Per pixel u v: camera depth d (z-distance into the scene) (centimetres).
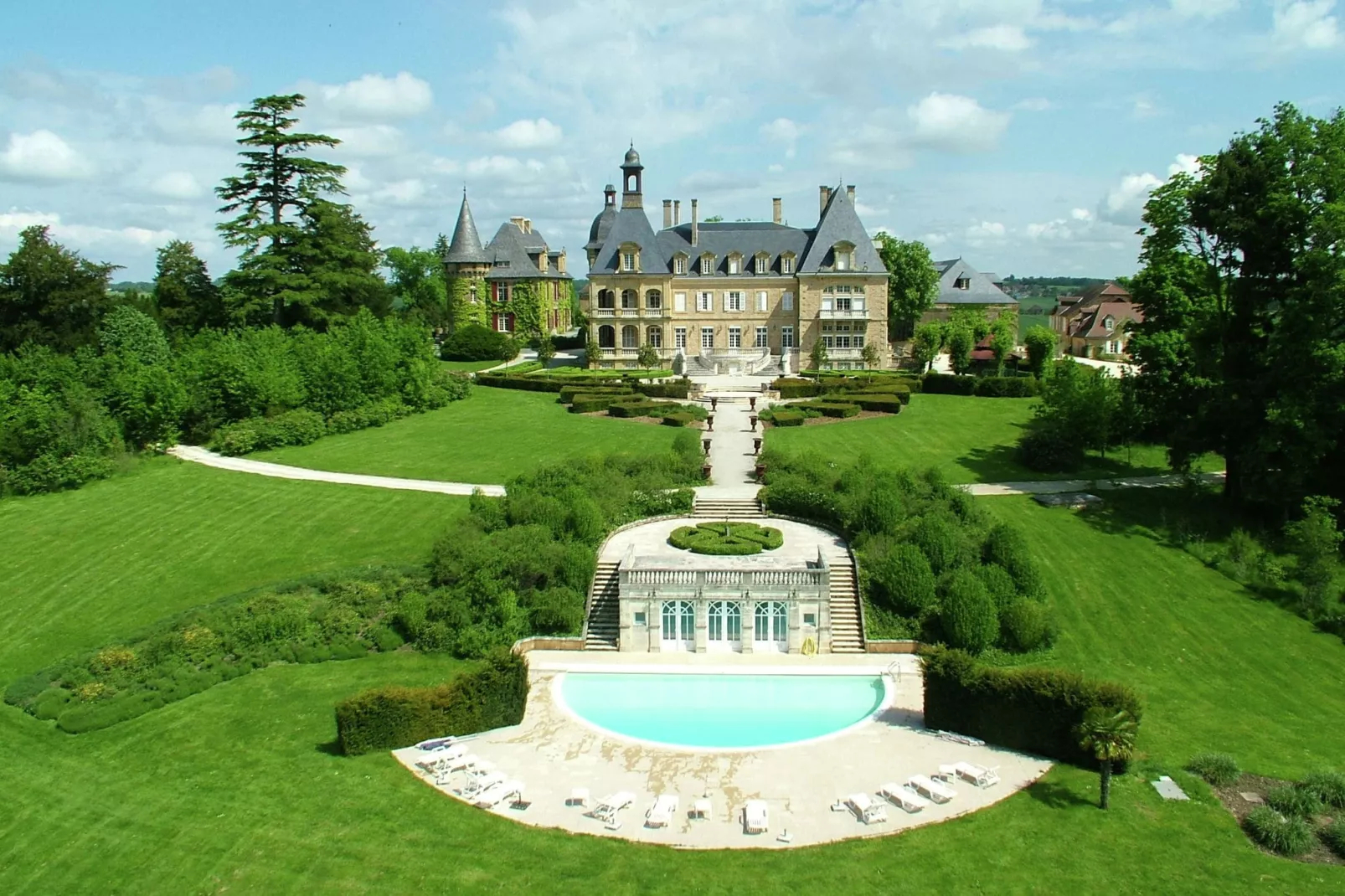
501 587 4550
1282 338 5288
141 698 3916
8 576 5084
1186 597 4712
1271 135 5425
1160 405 6288
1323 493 5356
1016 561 4591
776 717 3678
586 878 2638
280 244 9681
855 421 7775
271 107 9681
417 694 3438
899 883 2619
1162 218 5862
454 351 11600
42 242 9400
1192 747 3450
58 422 6475
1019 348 12588
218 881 2670
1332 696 3938
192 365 7675
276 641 4375
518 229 13538
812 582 4256
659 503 5531
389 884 2630
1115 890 2600
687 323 11588
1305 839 2792
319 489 6197
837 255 11206
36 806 3105
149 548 5372
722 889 2589
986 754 3344
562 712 3706
